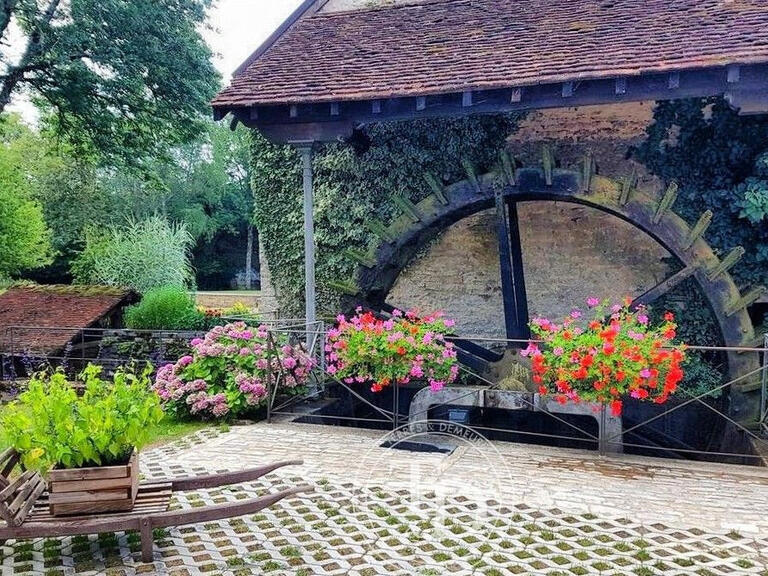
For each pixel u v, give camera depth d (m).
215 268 32.31
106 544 3.36
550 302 8.05
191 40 12.38
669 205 6.36
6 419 3.15
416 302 8.68
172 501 4.01
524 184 6.87
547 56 6.18
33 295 12.17
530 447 5.20
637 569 3.04
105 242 16.70
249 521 3.66
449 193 7.16
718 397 7.03
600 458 4.89
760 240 6.80
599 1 7.54
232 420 6.09
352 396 7.58
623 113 7.45
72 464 3.18
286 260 9.09
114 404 3.30
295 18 9.14
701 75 5.44
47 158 19.86
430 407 5.85
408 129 8.26
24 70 11.52
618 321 5.19
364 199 8.53
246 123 6.78
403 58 7.07
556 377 5.05
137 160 14.27
